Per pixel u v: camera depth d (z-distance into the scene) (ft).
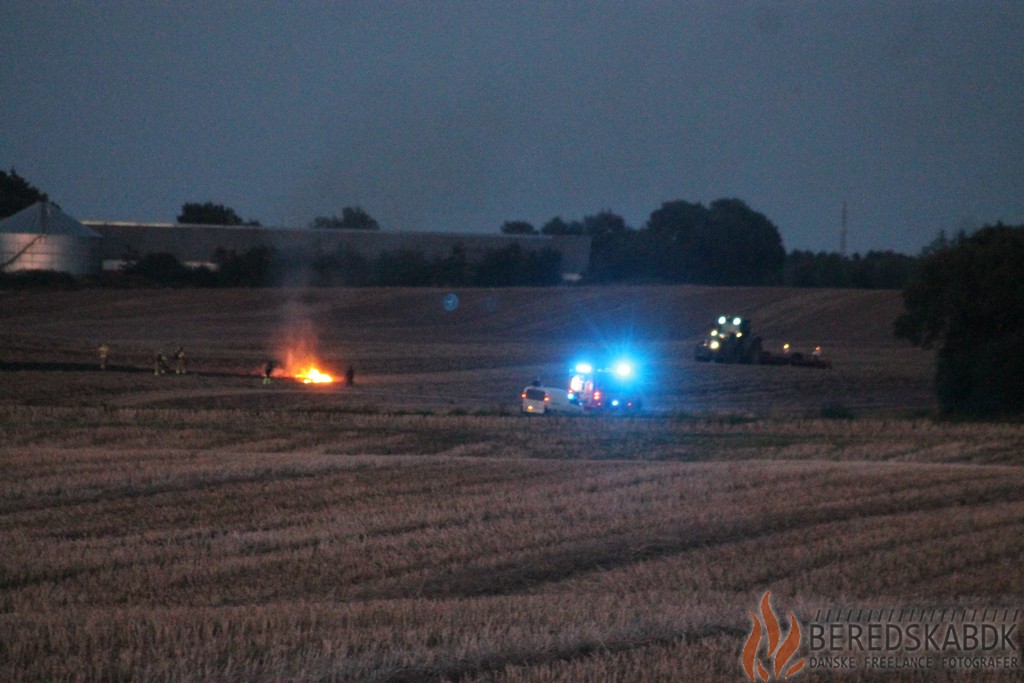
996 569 173.37
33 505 218.38
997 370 504.43
